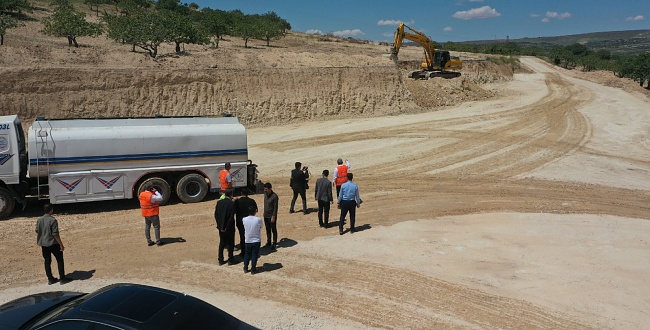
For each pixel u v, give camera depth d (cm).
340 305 944
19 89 2759
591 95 5216
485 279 1080
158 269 1122
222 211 1114
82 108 2903
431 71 4916
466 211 1652
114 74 3053
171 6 7594
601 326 883
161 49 4153
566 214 1641
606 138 3191
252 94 3462
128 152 1555
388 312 917
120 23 4025
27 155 1529
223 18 6281
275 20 8900
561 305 962
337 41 7981
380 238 1343
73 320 580
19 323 633
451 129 3275
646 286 1062
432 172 2270
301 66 4153
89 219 1488
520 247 1295
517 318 904
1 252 1213
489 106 4375
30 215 1513
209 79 3341
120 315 580
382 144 2831
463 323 880
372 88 3938
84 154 1502
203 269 1123
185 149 1634
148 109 3094
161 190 1619
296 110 3572
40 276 1080
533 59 9362
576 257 1230
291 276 1084
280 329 844
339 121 3566
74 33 3694
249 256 1092
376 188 1977
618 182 2197
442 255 1222
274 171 2241
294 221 1498
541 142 2978
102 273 1096
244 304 945
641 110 4322
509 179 2172
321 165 2373
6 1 4522
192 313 605
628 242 1359
